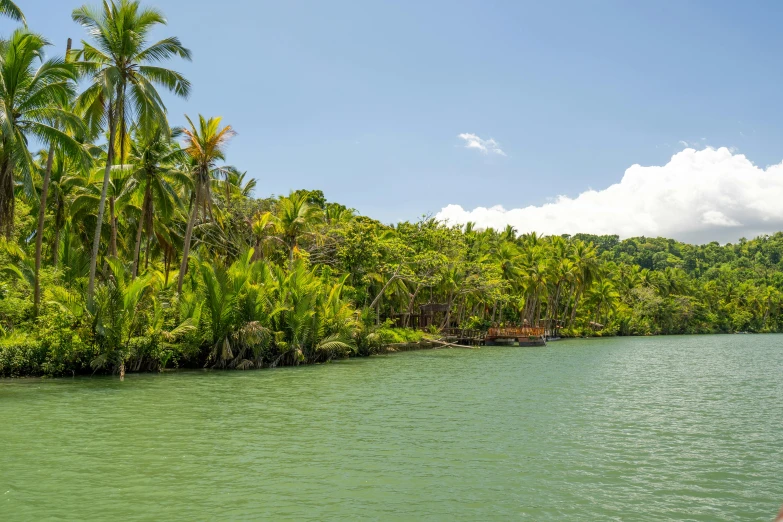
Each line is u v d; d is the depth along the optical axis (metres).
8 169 27.27
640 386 31.00
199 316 35.81
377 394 26.83
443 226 67.62
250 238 52.06
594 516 11.39
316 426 19.31
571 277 95.50
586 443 17.30
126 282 33.47
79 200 37.56
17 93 27.66
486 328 78.88
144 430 18.39
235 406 23.03
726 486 13.30
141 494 12.29
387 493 12.57
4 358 29.91
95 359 31.38
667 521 11.16
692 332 130.38
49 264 40.50
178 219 48.47
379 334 53.47
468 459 15.37
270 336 38.56
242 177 57.44
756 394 28.12
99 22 32.12
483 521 11.07
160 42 33.12
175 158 38.75
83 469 14.05
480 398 25.84
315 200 72.88
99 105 33.53
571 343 82.25
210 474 13.77
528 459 15.39
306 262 52.88
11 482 13.04
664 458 15.64
